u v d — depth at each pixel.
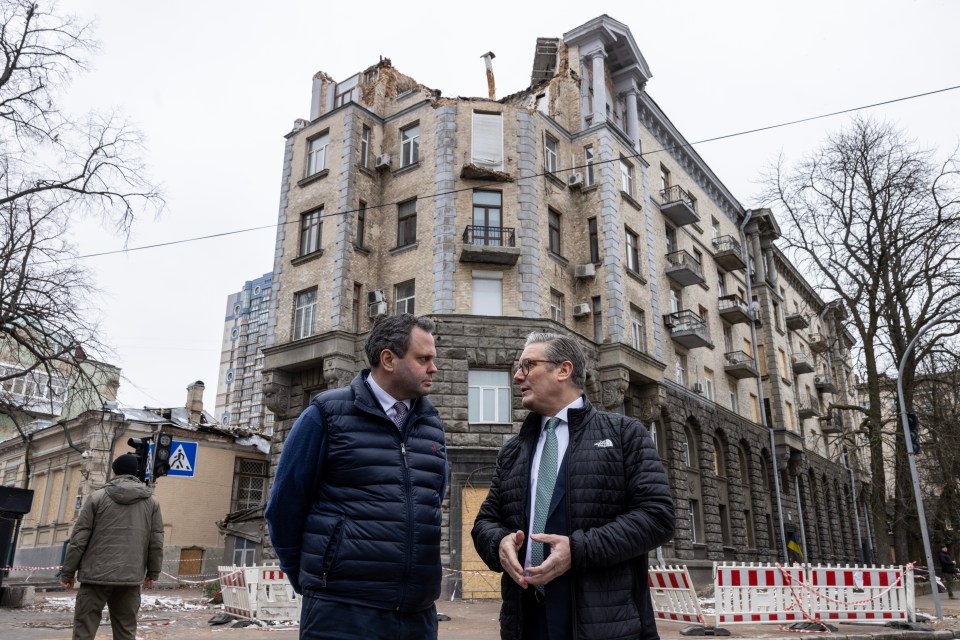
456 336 20.08
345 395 3.18
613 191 24.17
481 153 22.62
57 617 10.56
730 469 29.53
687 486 25.53
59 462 28.69
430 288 21.36
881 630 10.29
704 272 32.28
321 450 3.04
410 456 3.14
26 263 17.11
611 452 3.08
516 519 3.17
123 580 5.68
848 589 10.94
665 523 2.90
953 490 24.55
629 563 2.96
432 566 3.06
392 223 23.16
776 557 32.34
